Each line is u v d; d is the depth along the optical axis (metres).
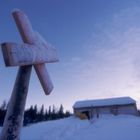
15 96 1.20
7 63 1.04
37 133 13.87
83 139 10.21
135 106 26.97
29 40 1.34
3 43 1.04
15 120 1.14
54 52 1.74
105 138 9.69
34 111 34.25
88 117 24.80
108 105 27.47
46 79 1.48
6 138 1.09
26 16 1.38
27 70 1.29
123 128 12.12
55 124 19.70
